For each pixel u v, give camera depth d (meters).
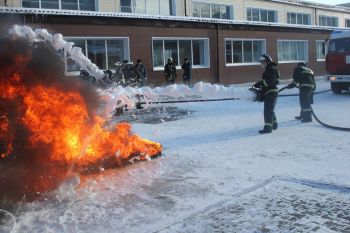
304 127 9.88
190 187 5.47
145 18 22.02
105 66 21.00
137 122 11.62
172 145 8.17
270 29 30.47
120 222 4.38
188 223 4.30
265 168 6.27
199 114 13.16
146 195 5.20
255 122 10.95
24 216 4.55
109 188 5.49
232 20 27.17
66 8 19.95
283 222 4.23
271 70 9.08
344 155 6.91
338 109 13.17
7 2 17.86
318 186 5.31
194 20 24.64
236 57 28.33
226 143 8.23
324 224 4.15
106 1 21.39
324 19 40.53
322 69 36.06
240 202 4.84
